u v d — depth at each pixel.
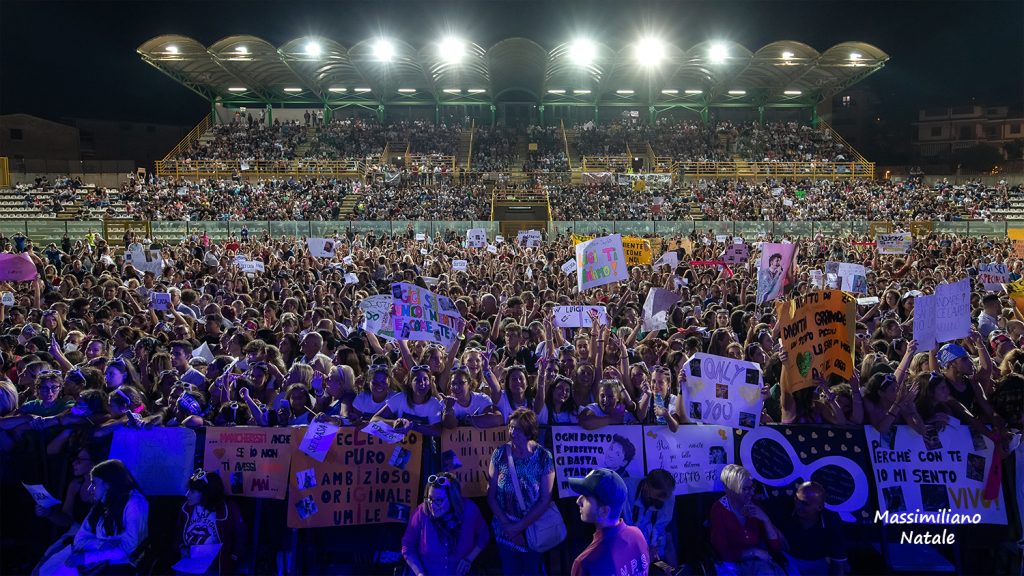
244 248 29.09
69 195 46.72
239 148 58.47
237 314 13.48
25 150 60.72
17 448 7.18
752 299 15.20
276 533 7.21
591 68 58.06
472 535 6.54
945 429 7.23
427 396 7.36
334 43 52.06
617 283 16.53
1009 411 7.35
